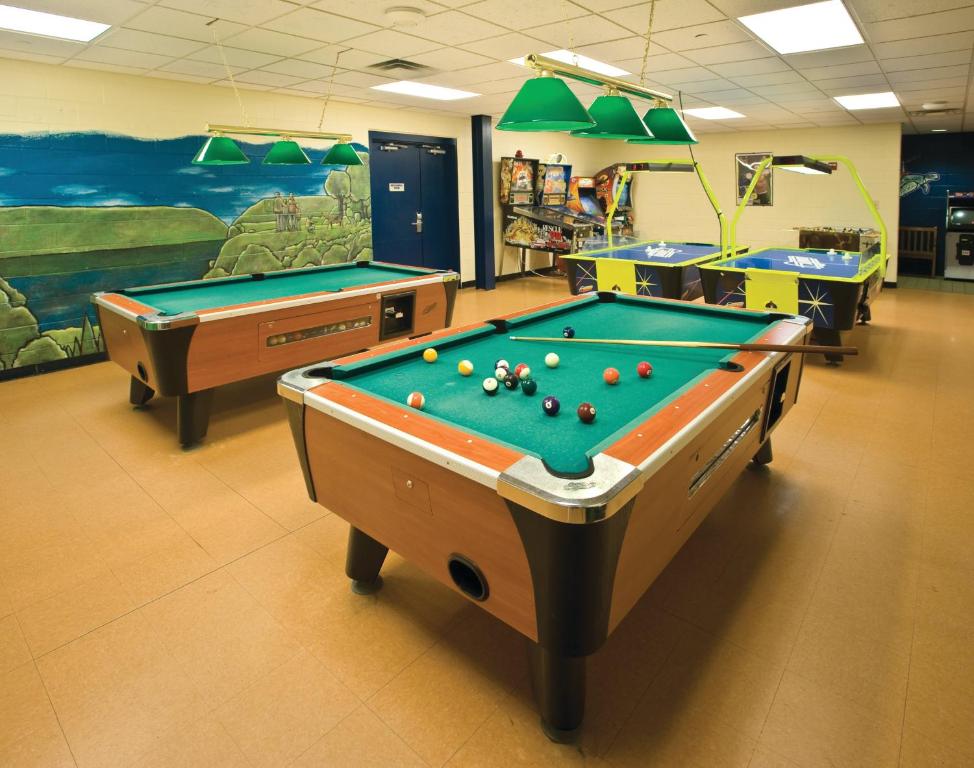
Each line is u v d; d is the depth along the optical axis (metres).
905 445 3.32
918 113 7.68
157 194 5.47
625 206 10.98
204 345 3.19
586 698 1.67
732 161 9.97
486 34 4.08
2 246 4.68
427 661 1.83
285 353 3.59
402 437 1.54
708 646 1.86
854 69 5.17
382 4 3.44
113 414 3.97
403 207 8.03
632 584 1.48
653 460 1.38
